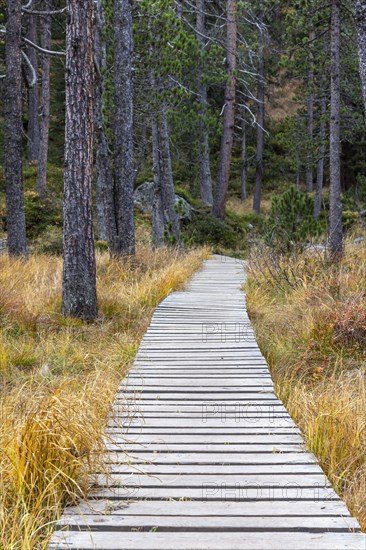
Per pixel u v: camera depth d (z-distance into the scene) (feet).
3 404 15.98
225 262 63.16
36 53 94.53
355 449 14.58
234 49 84.07
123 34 45.65
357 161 111.65
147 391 18.88
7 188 46.55
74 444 11.60
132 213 46.85
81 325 29.89
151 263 46.85
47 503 10.87
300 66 67.36
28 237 71.61
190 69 78.64
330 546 9.39
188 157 96.22
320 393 19.33
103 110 53.42
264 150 120.88
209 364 22.38
